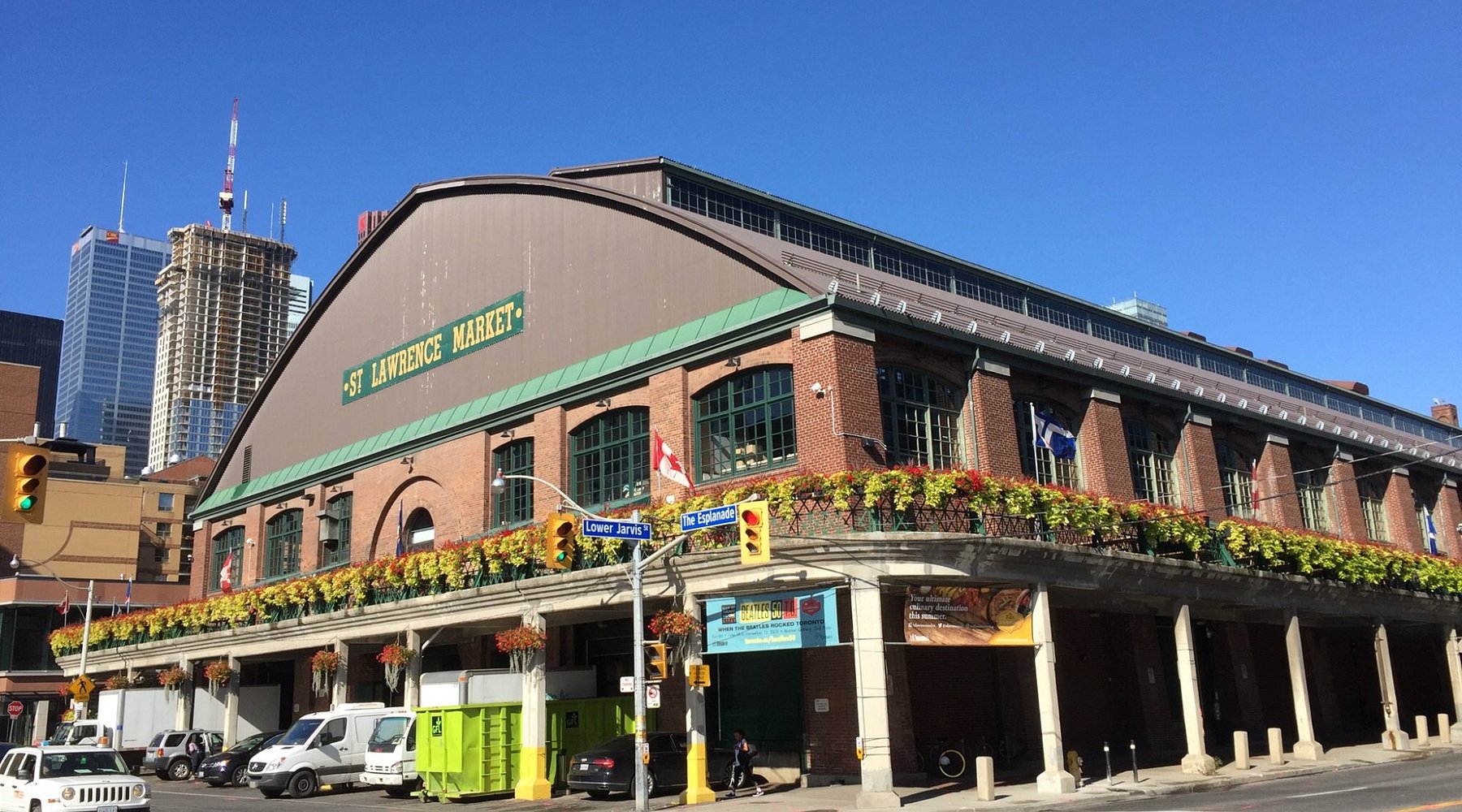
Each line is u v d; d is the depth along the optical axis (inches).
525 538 1130.7
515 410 1425.9
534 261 1498.5
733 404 1191.6
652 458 1122.7
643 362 1263.5
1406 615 1510.8
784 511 968.9
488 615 1167.6
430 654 1550.2
